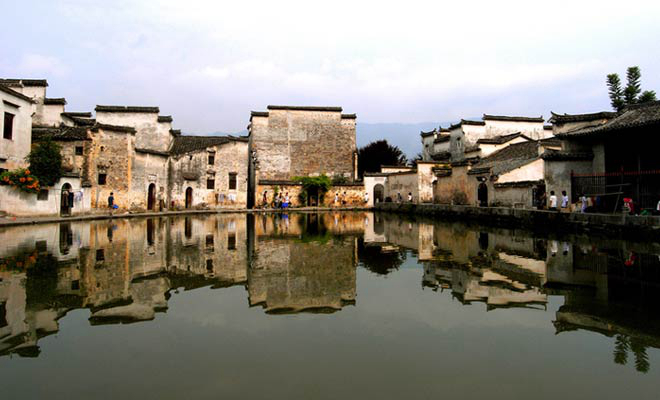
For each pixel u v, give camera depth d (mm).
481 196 28562
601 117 29781
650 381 4137
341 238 16453
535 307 6699
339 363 4562
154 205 33500
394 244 14625
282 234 17906
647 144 19312
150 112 38344
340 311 6508
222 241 15172
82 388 3912
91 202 27859
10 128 23156
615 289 7832
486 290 7844
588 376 4258
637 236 14422
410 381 4137
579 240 15461
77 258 10828
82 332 5441
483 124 43719
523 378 4219
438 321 6023
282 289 7902
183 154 36312
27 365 4426
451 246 14125
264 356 4727
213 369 4371
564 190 21703
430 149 52375
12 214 21641
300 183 44125
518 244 14555
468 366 4500
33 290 7473
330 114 48000
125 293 7441
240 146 41031
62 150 27703
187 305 6762
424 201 38375
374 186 46281
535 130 44719
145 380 4094
